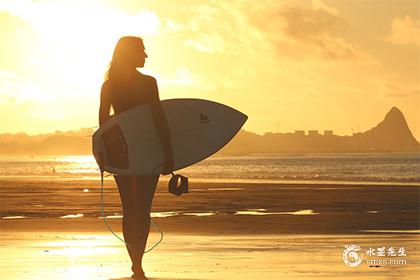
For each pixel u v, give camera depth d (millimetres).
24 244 10961
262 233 13898
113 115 7980
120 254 9383
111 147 7742
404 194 32469
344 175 69562
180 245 10859
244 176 67562
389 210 22234
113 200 28484
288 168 105125
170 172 7785
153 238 12586
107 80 7934
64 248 10258
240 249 10094
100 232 14039
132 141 7746
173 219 18219
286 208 23391
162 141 7770
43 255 9250
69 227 15398
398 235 13195
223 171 90500
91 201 27875
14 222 17094
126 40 7859
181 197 30250
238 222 17078
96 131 7734
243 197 30250
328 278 7117
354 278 7129
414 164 126562
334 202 26766
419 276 7309
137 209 7547
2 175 77312
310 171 87000
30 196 32125
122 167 7676
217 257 9008
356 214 20250
